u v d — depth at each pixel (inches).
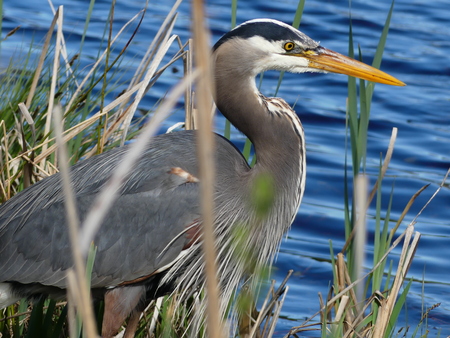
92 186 311.0
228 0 791.7
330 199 521.7
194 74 147.3
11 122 385.7
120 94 378.3
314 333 389.4
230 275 324.2
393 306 305.7
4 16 692.1
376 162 561.6
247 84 327.0
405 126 604.4
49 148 337.1
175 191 310.5
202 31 141.3
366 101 317.7
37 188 318.7
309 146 573.0
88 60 604.4
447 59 698.2
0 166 338.6
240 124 330.6
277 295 307.6
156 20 720.3
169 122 546.9
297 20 339.6
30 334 300.8
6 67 453.4
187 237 309.1
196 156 321.4
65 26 684.1
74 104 385.4
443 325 401.7
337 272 318.3
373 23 757.9
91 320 180.5
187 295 327.6
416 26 764.0
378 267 315.0
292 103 618.2
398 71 681.6
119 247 305.0
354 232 318.0
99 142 348.2
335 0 813.2
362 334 302.4
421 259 464.1
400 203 518.3
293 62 333.1
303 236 485.1
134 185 309.9
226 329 313.6
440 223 498.3
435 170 553.6
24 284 313.9
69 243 302.5
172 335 315.3
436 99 641.0
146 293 324.8
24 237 308.0
